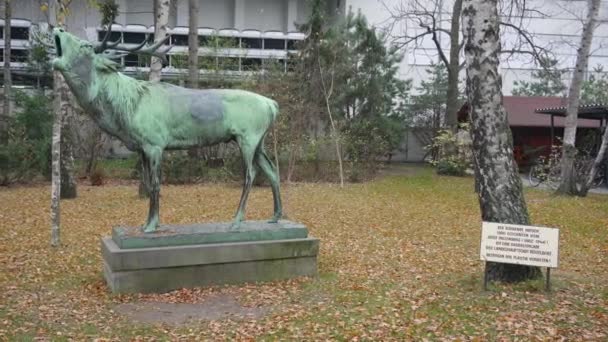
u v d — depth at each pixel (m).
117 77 6.67
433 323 5.46
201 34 34.47
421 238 10.27
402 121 30.16
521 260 6.30
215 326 5.48
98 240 9.66
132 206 13.54
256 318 5.72
